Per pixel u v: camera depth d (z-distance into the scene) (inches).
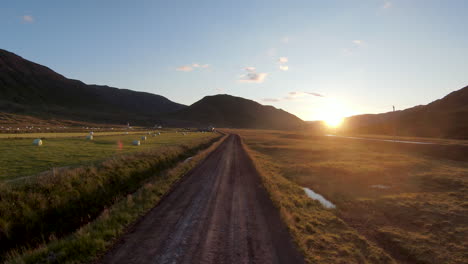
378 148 1948.8
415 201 510.3
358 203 510.3
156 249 261.1
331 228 358.9
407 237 351.3
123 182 549.0
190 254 252.4
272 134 4869.6
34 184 388.5
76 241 269.9
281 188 586.2
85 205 404.8
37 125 4436.5
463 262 286.8
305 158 1259.2
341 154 1421.0
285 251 267.9
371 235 360.2
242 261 242.1
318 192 605.9
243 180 632.4
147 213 374.0
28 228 309.9
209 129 5708.7
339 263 254.4
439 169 909.8
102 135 2438.5
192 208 400.5
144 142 1688.0
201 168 794.8
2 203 315.6
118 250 258.1
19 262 231.9
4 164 666.2
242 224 339.0
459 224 392.2
